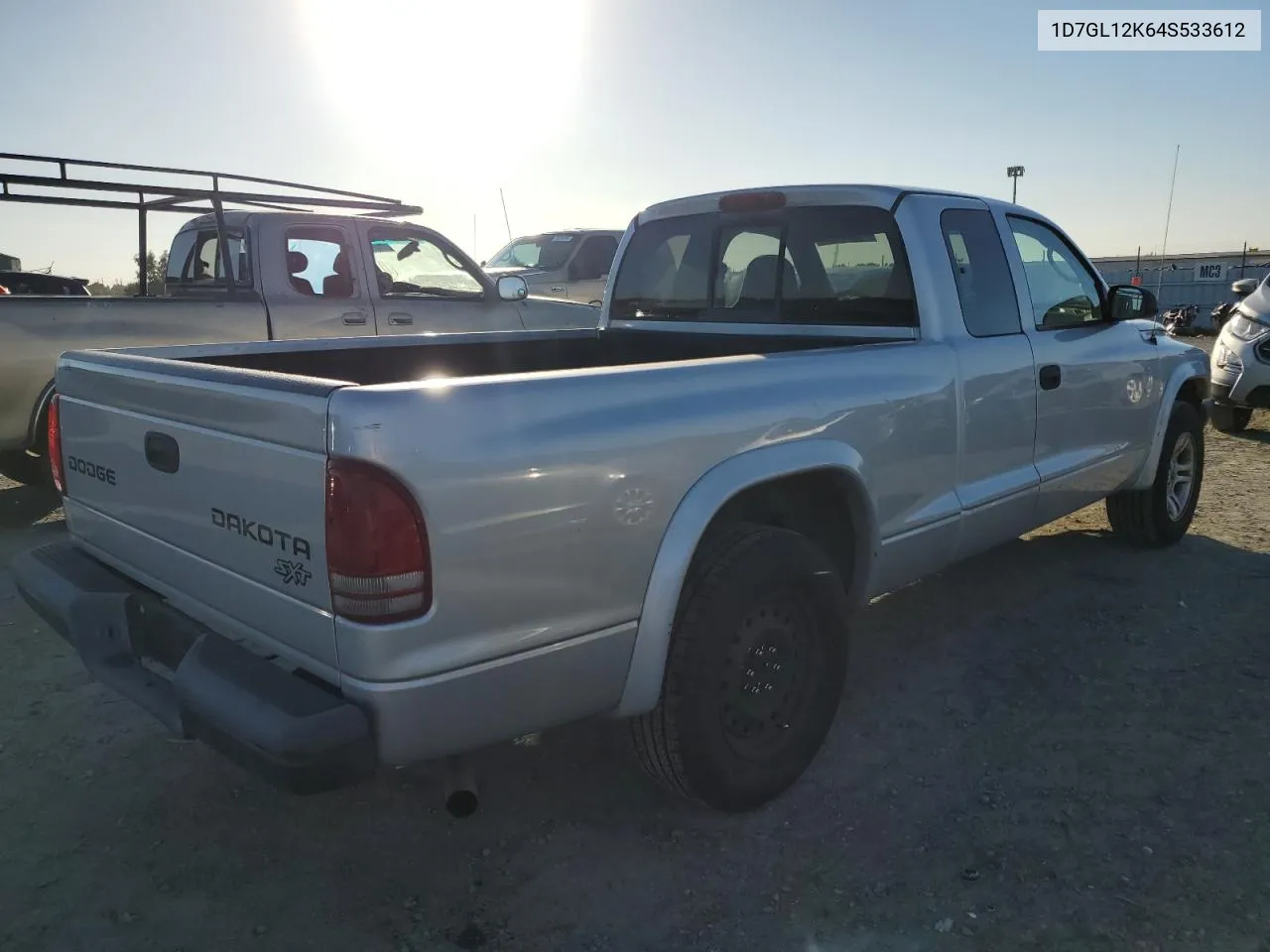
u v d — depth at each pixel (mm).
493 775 3256
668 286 4621
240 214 7004
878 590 3465
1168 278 43969
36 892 2654
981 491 3854
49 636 4418
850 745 3434
